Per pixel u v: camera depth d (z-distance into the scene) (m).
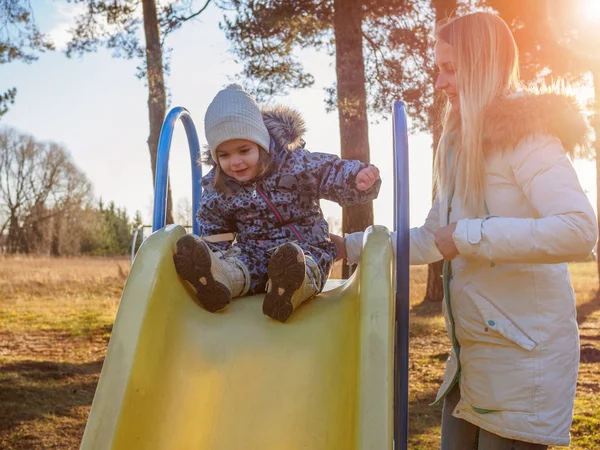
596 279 18.53
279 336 1.90
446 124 2.22
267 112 2.33
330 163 2.26
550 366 1.94
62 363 7.15
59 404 5.50
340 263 6.57
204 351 1.86
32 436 4.68
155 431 1.68
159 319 1.81
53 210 46.69
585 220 1.79
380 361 1.66
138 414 1.65
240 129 2.14
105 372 1.65
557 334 1.95
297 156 2.27
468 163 2.01
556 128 1.91
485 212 2.03
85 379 6.45
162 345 1.80
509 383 1.95
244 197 2.28
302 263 1.87
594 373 6.35
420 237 2.41
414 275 18.44
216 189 2.34
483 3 9.73
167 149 2.40
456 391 2.22
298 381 1.79
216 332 1.91
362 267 1.85
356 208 9.31
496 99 2.02
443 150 2.18
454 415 2.11
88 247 47.91
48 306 12.63
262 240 2.29
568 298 1.99
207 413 1.75
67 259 28.88
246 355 1.85
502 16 9.59
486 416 1.99
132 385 1.65
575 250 1.81
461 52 2.05
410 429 4.79
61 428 4.89
